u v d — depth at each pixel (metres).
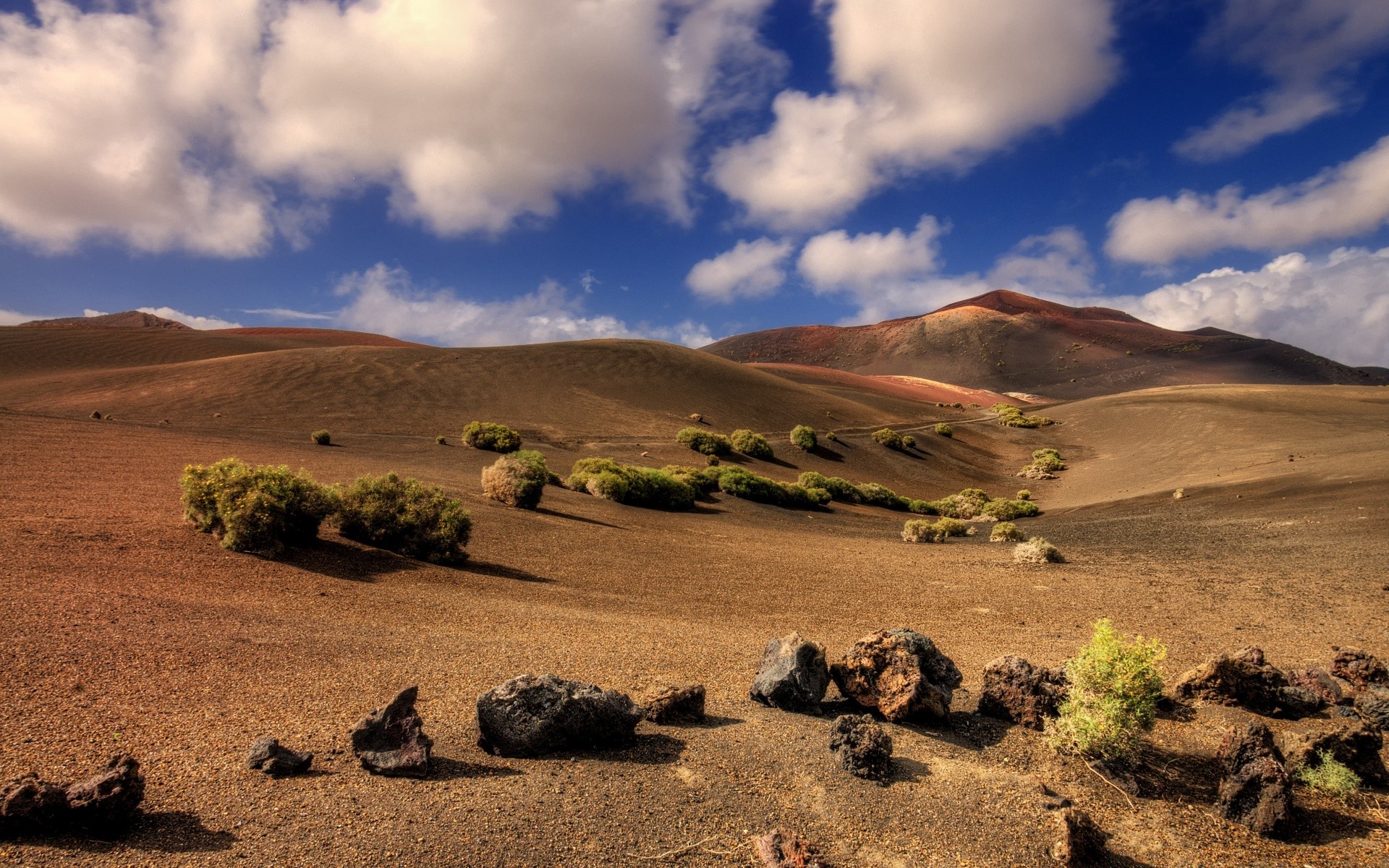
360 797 4.39
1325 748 5.64
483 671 7.14
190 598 8.61
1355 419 62.41
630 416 63.62
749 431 60.44
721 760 5.32
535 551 16.72
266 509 11.89
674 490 31.50
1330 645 10.01
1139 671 5.49
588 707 5.38
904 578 16.52
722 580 15.30
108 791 3.76
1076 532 26.83
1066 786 5.27
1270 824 4.75
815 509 38.38
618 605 11.99
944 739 5.98
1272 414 67.00
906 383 162.25
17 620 6.86
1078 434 80.12
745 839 4.29
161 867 3.51
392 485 14.70
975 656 9.38
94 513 13.15
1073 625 11.57
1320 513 22.86
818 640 10.25
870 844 4.33
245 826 3.97
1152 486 43.62
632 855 4.04
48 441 24.33
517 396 63.59
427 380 63.88
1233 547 19.88
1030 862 4.22
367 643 7.74
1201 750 6.19
